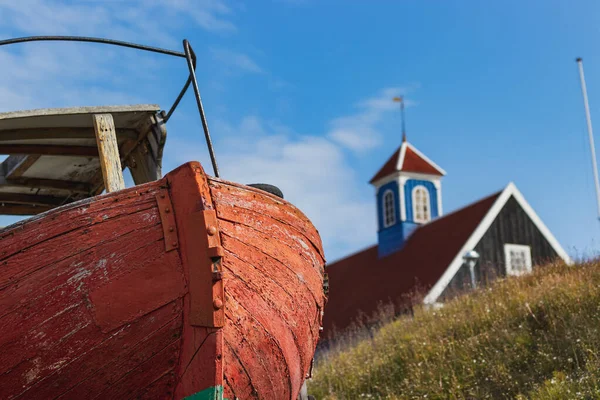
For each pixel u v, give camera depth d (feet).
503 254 104.88
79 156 24.17
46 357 16.46
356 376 39.45
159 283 16.92
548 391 28.53
